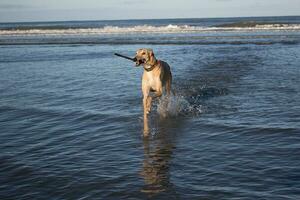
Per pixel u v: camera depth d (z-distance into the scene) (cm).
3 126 851
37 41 3828
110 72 1648
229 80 1293
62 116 912
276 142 664
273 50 2314
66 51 2756
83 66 1886
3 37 4703
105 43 3334
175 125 797
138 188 506
